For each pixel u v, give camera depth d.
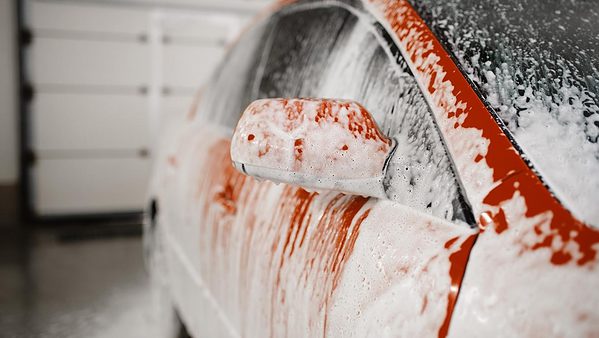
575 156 0.75
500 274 0.67
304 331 0.97
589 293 0.61
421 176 0.85
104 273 4.03
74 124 6.20
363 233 0.88
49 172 6.17
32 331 2.94
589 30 1.01
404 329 0.73
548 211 0.68
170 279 2.30
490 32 0.97
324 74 1.23
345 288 0.86
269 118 0.90
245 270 1.26
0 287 3.70
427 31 0.99
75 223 6.11
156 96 6.45
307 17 1.49
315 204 1.04
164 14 6.33
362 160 0.88
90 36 6.13
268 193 1.23
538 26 1.00
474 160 0.78
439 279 0.71
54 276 3.96
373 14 1.15
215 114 1.99
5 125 6.02
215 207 1.49
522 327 0.62
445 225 0.77
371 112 1.01
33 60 5.98
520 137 0.78
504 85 0.86
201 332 1.77
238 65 1.93
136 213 6.45
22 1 5.84
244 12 6.60
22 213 6.11
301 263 1.00
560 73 0.89
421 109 0.90
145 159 6.48
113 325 3.01
